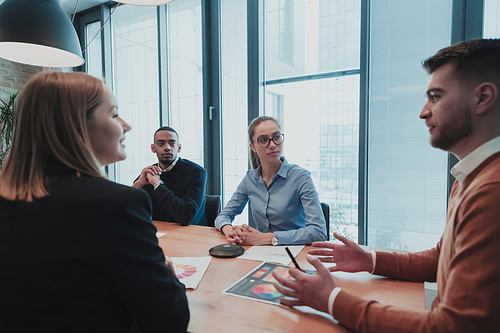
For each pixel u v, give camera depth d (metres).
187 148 3.34
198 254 1.22
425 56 2.20
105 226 0.53
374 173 2.40
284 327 0.67
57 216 0.53
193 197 1.99
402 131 2.29
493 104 0.57
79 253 0.51
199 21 3.12
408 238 2.30
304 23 2.67
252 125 1.79
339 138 2.56
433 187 2.21
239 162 3.10
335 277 0.95
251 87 2.90
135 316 0.58
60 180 0.57
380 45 2.34
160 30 3.37
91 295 0.53
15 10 1.50
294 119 2.76
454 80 0.60
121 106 3.76
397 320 0.57
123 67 3.71
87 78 0.66
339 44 2.53
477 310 0.48
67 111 0.60
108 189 0.57
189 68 3.25
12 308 0.51
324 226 1.45
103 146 0.69
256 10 2.83
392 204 2.34
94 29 3.93
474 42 0.59
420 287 0.87
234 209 1.79
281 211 1.64
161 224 1.86
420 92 2.22
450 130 0.62
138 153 3.67
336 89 2.56
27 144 0.58
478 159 0.59
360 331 0.61
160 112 3.42
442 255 0.67
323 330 0.66
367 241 2.45
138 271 0.55
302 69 2.71
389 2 2.29
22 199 0.55
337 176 2.58
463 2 2.05
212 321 0.70
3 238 0.53
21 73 3.62
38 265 0.51
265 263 1.09
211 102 3.17
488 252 0.48
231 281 0.94
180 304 0.63
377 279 0.93
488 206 0.50
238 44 3.02
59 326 0.51
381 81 2.35
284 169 1.68
